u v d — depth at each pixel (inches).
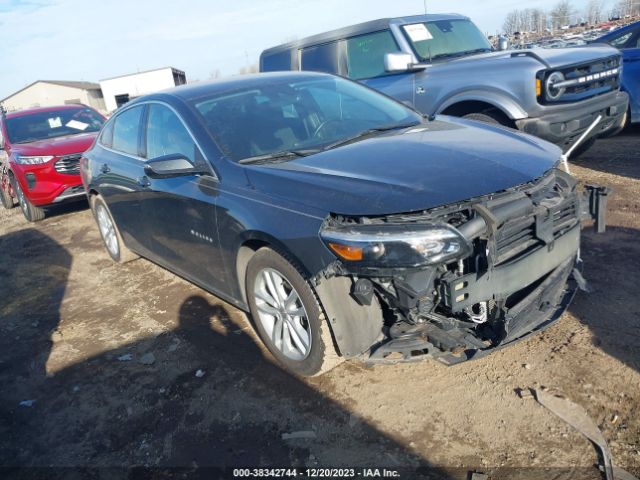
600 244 171.0
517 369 116.6
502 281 103.8
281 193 115.1
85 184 224.4
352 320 108.4
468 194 100.5
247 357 137.2
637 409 100.7
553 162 119.6
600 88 225.9
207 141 139.9
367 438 104.0
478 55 245.8
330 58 283.0
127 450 111.5
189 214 142.7
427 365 123.2
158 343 151.8
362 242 96.7
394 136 136.3
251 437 109.2
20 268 242.1
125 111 194.1
